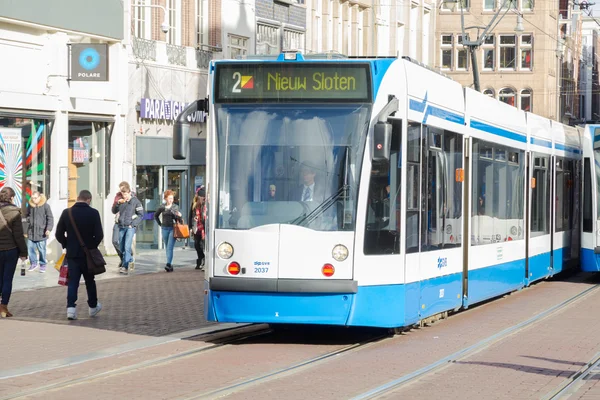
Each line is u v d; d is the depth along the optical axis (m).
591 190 29.78
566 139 31.05
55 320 19.02
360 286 15.59
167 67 38.84
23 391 11.96
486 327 18.83
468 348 16.03
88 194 19.41
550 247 28.45
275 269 15.52
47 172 31.77
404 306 16.50
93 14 33.38
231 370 13.62
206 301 15.94
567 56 94.31
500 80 81.56
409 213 16.80
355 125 15.74
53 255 31.77
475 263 20.89
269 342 16.56
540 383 13.12
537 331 18.47
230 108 16.03
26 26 30.72
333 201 15.62
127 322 18.73
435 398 11.99
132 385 12.45
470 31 81.56
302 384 12.68
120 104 35.31
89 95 33.69
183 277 28.38
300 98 15.85
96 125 34.56
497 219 22.77
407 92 16.66
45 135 31.69
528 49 81.31
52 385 12.37
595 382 13.30
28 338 16.55
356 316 15.58
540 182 27.34
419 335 17.58
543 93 81.25
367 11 58.09
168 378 12.97
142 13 37.84
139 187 37.84
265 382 12.78
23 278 27.20
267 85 15.94
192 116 40.31
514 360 14.99
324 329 18.34
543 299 24.48
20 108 30.39
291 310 15.48
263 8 46.16
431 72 18.30
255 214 15.72
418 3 66.19
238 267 15.64
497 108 22.88
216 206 15.88
